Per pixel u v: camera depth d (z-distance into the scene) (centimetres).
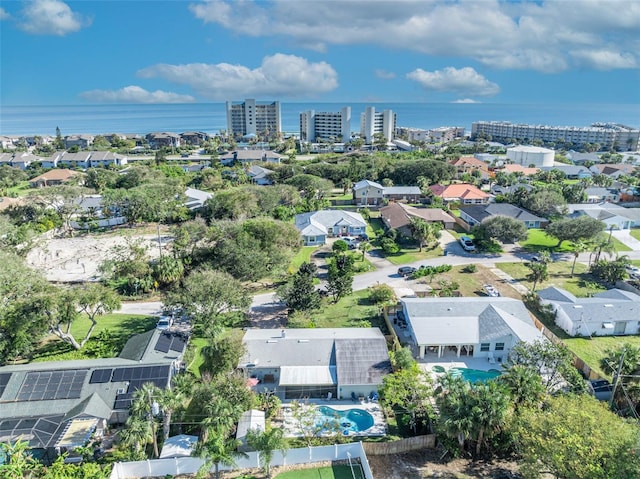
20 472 2898
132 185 12838
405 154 18538
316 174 14225
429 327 4944
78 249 8412
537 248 8362
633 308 5366
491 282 6800
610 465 2631
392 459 3441
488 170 16162
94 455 3403
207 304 5134
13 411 3606
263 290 6550
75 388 3831
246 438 3316
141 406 3319
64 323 4997
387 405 3994
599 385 4044
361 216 9944
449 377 3497
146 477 3262
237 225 7200
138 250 7219
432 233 8275
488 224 8200
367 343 4491
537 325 5316
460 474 3288
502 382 3538
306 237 8644
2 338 4422
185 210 10231
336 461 3438
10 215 9362
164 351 4422
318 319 5566
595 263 7262
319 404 4094
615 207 10306
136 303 6150
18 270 4934
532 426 2995
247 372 4334
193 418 3684
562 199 10194
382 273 7194
